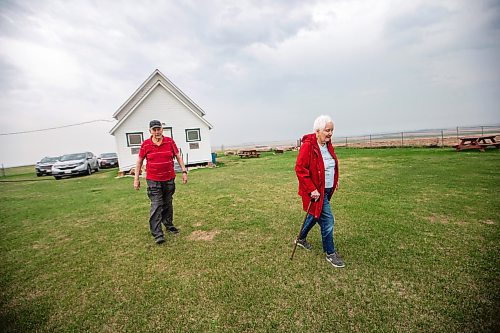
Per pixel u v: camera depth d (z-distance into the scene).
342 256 3.05
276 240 3.68
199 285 2.62
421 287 2.39
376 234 3.65
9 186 12.47
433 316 2.01
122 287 2.68
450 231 3.63
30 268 3.24
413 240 3.40
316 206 2.80
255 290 2.48
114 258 3.40
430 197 5.38
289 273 2.75
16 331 2.10
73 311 2.34
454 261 2.81
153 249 3.61
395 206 4.91
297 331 1.94
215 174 11.40
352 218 4.35
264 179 9.23
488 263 2.74
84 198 7.66
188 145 15.23
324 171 2.75
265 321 2.06
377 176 8.16
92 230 4.62
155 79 16.81
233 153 27.69
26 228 4.96
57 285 2.80
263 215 4.88
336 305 2.20
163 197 4.05
